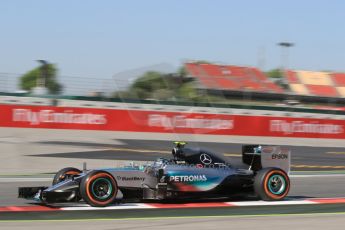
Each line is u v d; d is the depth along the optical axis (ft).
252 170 48.60
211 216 38.91
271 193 47.19
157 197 43.50
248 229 33.73
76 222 35.22
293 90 241.35
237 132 125.49
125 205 43.45
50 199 40.88
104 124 113.80
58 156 87.66
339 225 35.83
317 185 64.18
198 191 44.96
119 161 85.81
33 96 118.21
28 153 88.02
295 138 132.26
